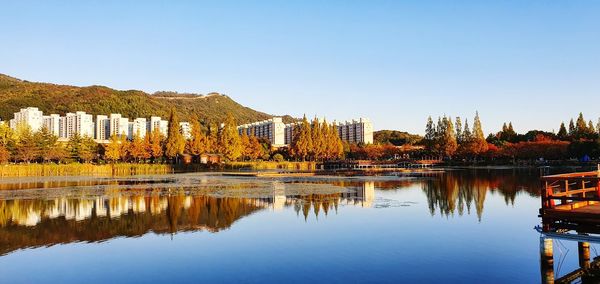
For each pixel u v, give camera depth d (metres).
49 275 14.88
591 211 13.16
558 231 14.95
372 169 102.56
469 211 28.31
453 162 121.06
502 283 13.68
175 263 16.19
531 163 112.12
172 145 106.88
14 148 92.50
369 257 16.81
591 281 13.66
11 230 22.56
